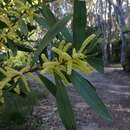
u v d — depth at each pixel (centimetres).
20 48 43
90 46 32
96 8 867
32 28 48
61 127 236
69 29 35
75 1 33
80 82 32
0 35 38
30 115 238
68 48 32
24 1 42
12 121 212
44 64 30
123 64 607
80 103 304
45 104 284
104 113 31
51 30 30
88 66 30
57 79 32
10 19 40
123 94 392
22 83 34
